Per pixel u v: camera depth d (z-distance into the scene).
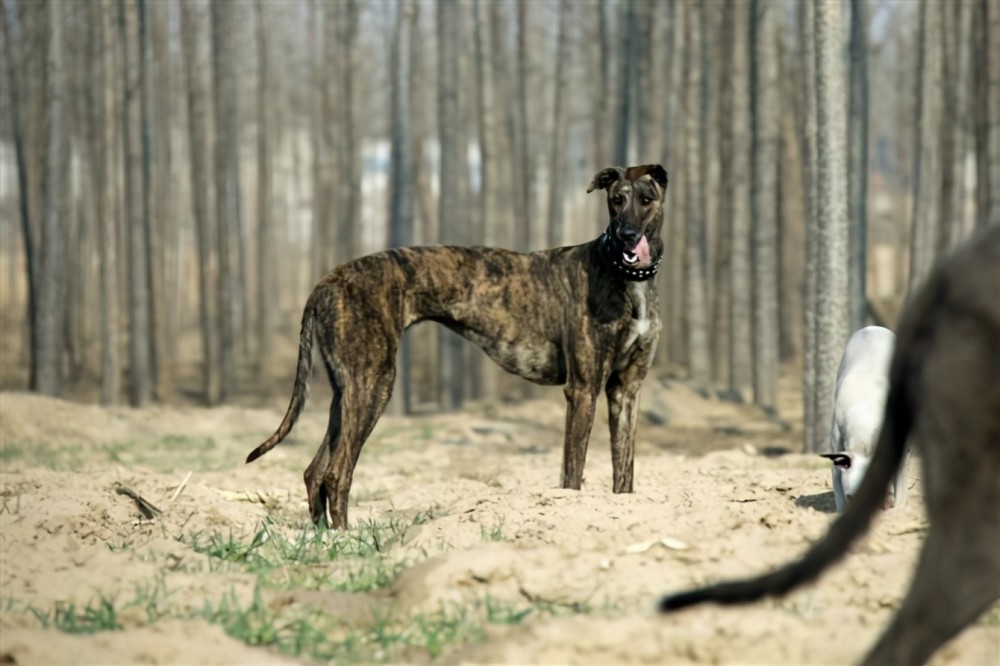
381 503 9.28
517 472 11.47
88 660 4.70
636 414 8.37
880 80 42.03
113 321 21.47
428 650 4.89
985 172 17.58
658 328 8.12
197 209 25.14
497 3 25.62
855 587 5.50
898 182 36.97
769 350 19.95
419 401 25.64
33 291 22.38
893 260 45.03
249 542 7.19
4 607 5.43
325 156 31.59
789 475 9.36
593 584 5.51
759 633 4.79
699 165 21.75
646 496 8.14
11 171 39.28
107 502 8.12
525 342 8.14
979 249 3.65
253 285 42.94
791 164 26.75
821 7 12.30
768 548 5.95
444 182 22.09
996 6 17.44
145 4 22.67
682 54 23.84
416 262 8.01
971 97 22.03
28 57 24.94
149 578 5.89
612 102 24.25
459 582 5.65
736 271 20.97
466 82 26.14
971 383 3.52
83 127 28.59
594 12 28.08
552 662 4.62
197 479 10.79
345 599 5.61
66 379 28.81
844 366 7.57
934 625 3.50
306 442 16.30
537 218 23.14
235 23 25.88
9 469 11.91
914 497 7.39
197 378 29.69
